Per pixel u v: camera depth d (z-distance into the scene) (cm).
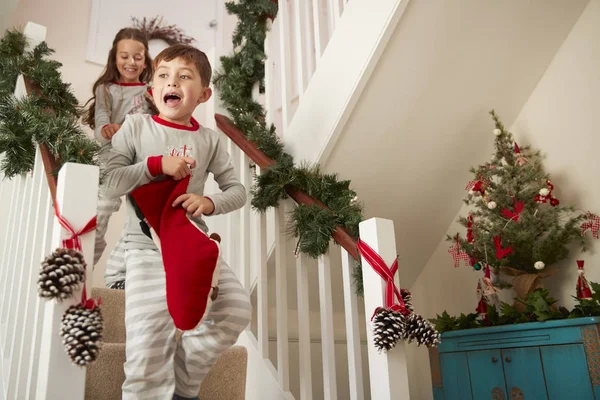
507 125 249
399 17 181
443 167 236
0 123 142
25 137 143
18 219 168
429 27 189
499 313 229
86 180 106
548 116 236
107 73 216
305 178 177
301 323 172
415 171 227
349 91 190
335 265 232
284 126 216
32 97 150
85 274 98
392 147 212
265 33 229
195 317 109
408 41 189
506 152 230
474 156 243
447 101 217
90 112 213
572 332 178
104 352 134
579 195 220
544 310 189
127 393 116
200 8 347
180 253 113
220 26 345
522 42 218
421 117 212
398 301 123
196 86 147
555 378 180
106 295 154
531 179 221
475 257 227
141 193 123
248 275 207
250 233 222
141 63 219
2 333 158
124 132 138
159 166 124
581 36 224
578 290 197
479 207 236
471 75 214
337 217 159
